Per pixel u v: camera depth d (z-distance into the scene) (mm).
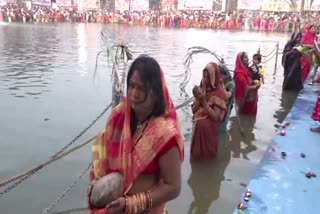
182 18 47250
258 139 6820
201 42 25234
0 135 6641
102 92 10031
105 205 2072
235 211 4148
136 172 2041
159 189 2047
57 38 25531
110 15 50156
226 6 53375
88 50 18984
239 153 6160
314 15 44219
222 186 5055
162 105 2074
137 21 50000
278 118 8133
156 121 2049
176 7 55094
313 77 11820
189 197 4758
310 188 4660
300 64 10484
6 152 5930
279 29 42969
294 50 10430
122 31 35094
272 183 4785
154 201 2037
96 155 2271
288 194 4508
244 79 8031
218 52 19453
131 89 2045
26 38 24938
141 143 2037
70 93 9844
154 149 2008
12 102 8812
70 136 6715
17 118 7613
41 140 6473
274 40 28328
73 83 11078
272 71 14430
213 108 5684
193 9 53469
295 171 5129
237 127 7453
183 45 22891
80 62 15008
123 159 2076
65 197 4684
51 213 4285
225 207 4535
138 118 2105
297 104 8758
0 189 4816
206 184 5102
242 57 8172
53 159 4133
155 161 2047
